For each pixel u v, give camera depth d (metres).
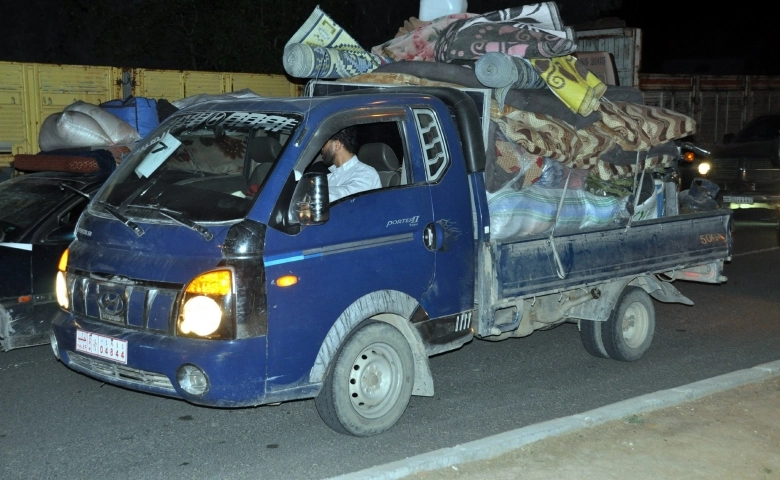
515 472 4.58
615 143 6.31
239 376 4.53
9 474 4.75
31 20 19.73
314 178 4.63
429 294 5.37
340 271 4.89
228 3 17.97
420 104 5.42
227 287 4.49
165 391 4.66
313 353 4.82
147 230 4.80
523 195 5.85
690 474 4.61
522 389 6.45
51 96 12.35
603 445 4.98
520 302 5.89
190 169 5.37
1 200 6.88
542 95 5.96
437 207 5.36
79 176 7.13
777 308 9.29
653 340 7.95
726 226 7.61
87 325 4.91
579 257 6.18
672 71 36.06
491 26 6.14
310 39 6.48
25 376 6.50
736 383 6.17
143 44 17.80
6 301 6.29
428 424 5.62
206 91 14.09
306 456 5.04
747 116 23.94
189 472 4.80
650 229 6.80
